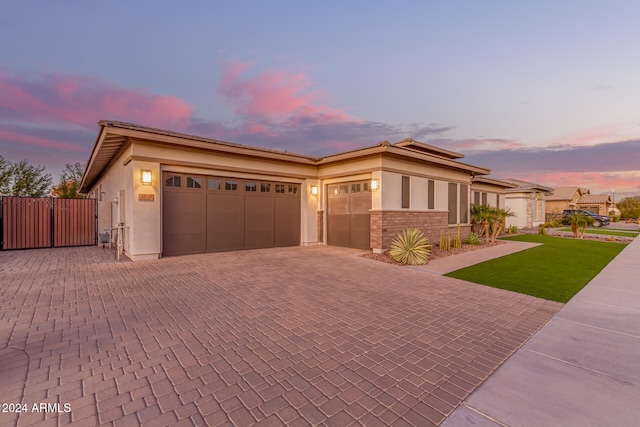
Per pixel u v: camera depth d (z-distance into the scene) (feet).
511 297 18.53
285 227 41.29
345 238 40.83
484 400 8.25
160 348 11.39
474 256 33.99
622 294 19.17
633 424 7.21
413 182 39.63
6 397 8.21
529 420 7.39
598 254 35.76
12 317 14.44
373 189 35.91
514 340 12.35
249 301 17.35
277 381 9.17
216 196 35.09
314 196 43.45
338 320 14.49
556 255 34.81
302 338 12.41
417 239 31.48
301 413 7.63
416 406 7.97
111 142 30.71
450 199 46.50
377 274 24.72
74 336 12.39
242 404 8.00
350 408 7.86
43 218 41.24
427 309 16.22
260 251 36.81
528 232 70.90
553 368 10.06
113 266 26.78
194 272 24.75
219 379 9.26
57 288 19.67
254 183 38.32
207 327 13.51
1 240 38.32
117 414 7.54
